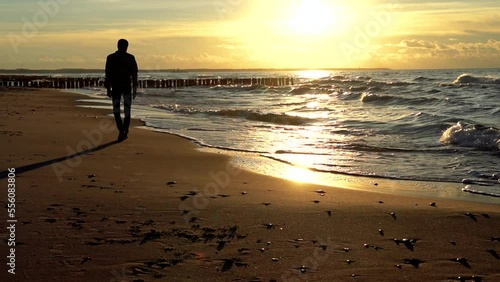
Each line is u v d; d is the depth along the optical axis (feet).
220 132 48.80
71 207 19.56
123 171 27.58
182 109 77.05
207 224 17.90
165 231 16.97
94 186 23.44
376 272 13.85
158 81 186.50
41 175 25.62
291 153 36.96
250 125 55.52
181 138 43.19
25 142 37.40
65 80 205.36
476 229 17.88
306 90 120.88
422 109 71.26
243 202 21.25
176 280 13.05
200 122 58.49
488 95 87.92
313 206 20.81
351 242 16.31
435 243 16.34
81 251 14.84
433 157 35.55
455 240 16.65
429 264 14.49
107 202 20.49
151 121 58.85
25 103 85.40
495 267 14.30
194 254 14.90
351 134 47.96
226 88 150.10
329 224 18.26
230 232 17.08
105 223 17.62
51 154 32.37
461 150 38.09
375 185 26.78
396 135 46.98
